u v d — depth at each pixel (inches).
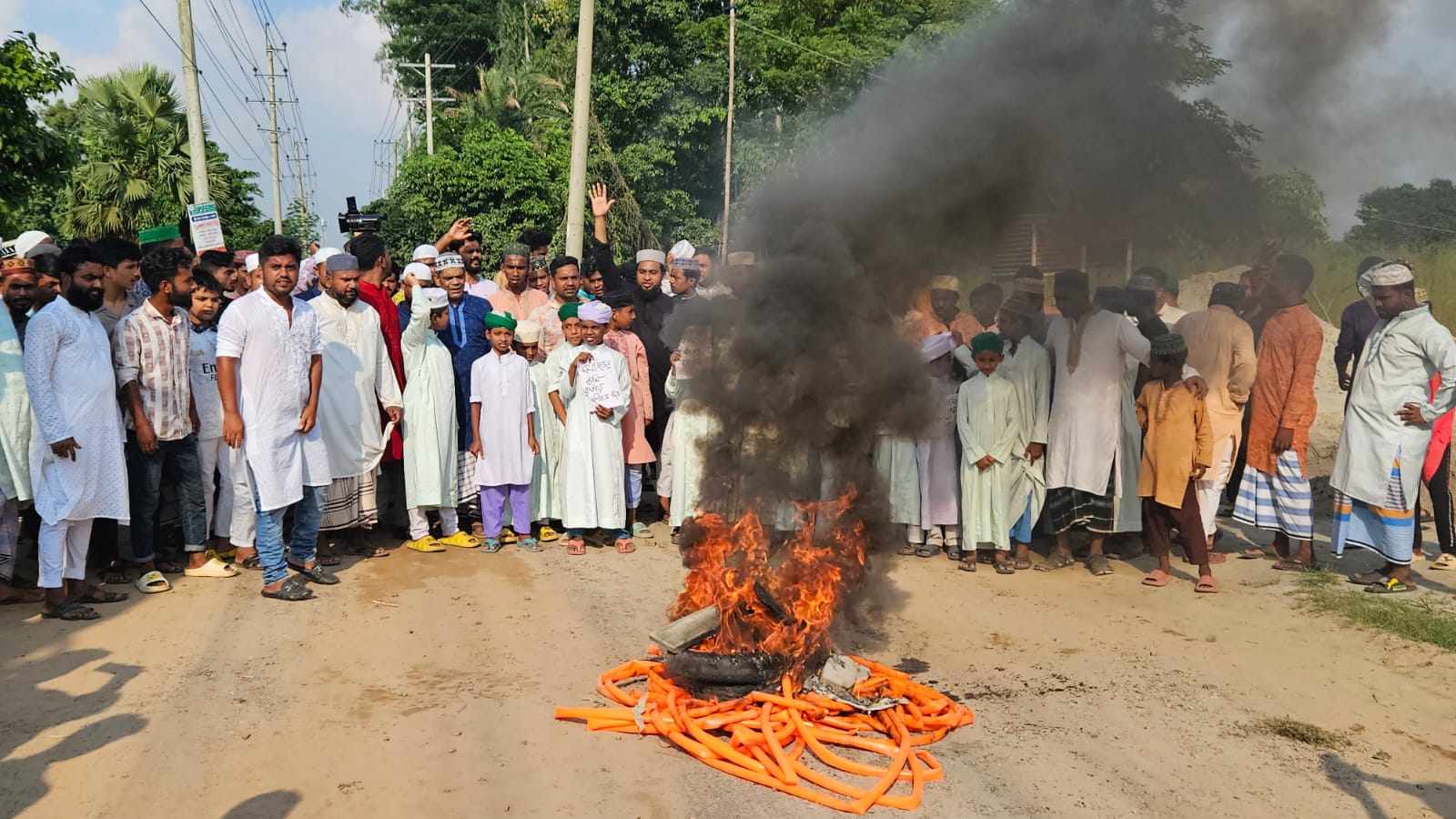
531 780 153.8
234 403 232.8
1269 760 164.9
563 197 957.8
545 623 227.1
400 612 234.1
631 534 316.8
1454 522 295.9
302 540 252.1
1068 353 271.9
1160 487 257.6
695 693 178.2
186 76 642.8
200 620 225.1
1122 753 167.0
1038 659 210.8
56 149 629.6
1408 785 156.6
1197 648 217.8
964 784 154.8
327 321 270.5
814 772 156.3
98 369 226.1
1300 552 282.5
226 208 1157.7
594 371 289.3
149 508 248.8
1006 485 274.8
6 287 232.5
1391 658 211.0
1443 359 244.1
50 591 223.0
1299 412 275.7
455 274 298.8
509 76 1275.8
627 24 1031.0
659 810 145.4
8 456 227.5
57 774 152.9
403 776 154.0
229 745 163.5
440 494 288.5
